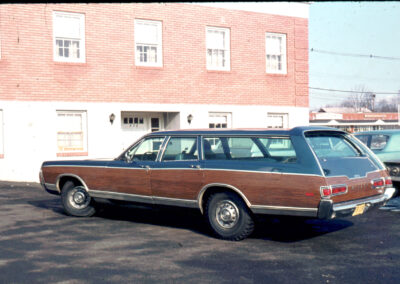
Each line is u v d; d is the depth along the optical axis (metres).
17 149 14.02
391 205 9.71
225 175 6.69
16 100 13.97
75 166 8.44
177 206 7.28
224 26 17.17
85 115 14.99
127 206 8.05
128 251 6.20
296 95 18.73
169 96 16.22
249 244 6.59
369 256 5.94
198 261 5.74
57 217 8.59
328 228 7.65
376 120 47.22
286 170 6.24
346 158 6.59
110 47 15.24
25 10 14.06
